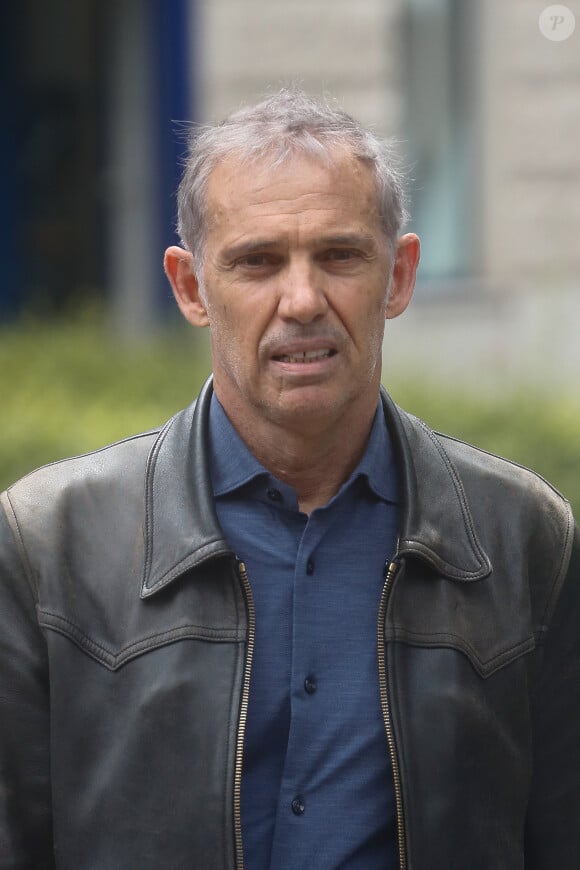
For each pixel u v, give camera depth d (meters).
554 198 26.08
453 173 26.31
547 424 17.03
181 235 6.74
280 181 6.27
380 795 6.41
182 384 19.67
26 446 15.10
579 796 6.95
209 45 26.22
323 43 25.84
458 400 19.00
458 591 6.65
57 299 29.34
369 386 6.61
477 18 25.95
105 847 6.32
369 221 6.36
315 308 6.23
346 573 6.61
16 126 29.41
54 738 6.46
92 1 27.97
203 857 6.21
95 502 6.72
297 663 6.45
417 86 26.14
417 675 6.48
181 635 6.39
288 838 6.34
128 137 27.67
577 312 25.56
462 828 6.42
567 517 7.03
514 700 6.64
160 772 6.29
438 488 6.83
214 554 6.41
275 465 6.65
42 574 6.57
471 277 26.34
